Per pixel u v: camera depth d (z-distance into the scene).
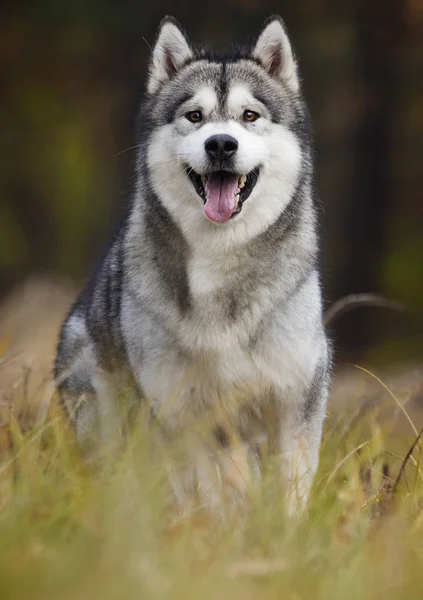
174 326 12.19
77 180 44.31
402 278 39.81
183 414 12.48
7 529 9.18
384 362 31.11
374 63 36.53
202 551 9.48
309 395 12.52
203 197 12.31
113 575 8.60
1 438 12.12
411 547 9.84
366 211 38.03
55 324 22.27
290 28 36.69
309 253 12.61
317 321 12.58
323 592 8.75
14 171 43.66
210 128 12.40
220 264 12.19
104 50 38.97
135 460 10.78
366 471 12.07
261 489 10.68
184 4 37.41
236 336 12.16
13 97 39.84
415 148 40.06
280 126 12.87
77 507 9.69
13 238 43.78
